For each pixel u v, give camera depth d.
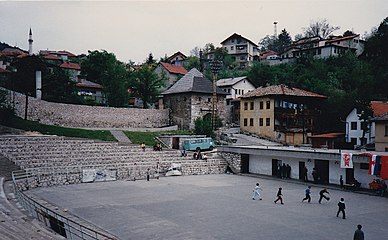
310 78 90.50
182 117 76.12
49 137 50.78
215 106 75.12
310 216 26.50
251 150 49.69
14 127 54.91
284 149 46.47
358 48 111.56
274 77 99.38
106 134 61.28
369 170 35.25
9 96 58.44
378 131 48.84
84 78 99.31
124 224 24.03
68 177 40.69
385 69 81.88
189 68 136.12
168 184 41.09
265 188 38.91
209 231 22.50
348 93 77.12
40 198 32.19
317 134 70.56
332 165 41.44
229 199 32.66
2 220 21.02
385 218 25.97
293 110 72.38
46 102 62.34
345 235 21.72
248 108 76.38
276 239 20.91
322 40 117.31
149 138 62.97
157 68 119.00
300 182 42.88
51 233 19.42
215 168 51.69
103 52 101.00
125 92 83.19
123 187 38.81
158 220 25.08
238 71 119.88
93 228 23.00
